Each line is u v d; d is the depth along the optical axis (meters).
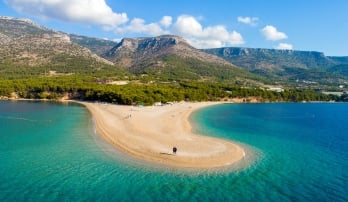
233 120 109.12
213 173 46.09
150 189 40.25
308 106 199.50
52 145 60.69
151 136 68.38
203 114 125.38
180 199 37.72
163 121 94.88
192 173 45.84
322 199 38.69
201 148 58.28
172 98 170.12
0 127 80.75
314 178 45.78
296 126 101.38
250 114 133.88
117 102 152.75
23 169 46.56
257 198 38.53
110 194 38.59
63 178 43.28
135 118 97.88
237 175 45.78
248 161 52.69
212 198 38.22
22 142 63.16
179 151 55.66
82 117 101.38
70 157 52.62
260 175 46.22
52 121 91.88
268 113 142.62
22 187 40.03
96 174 44.88
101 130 75.12
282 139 74.69
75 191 39.16
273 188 41.66
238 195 39.22
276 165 51.41
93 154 54.34
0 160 50.69
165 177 44.19
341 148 66.12
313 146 67.56
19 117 100.06
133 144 60.28
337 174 47.78
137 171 46.22
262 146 65.19
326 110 171.62
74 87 176.50
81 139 65.88
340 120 124.06
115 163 49.56
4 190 39.00
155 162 50.03
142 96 150.50
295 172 48.22
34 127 81.06
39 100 170.00
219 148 58.78
